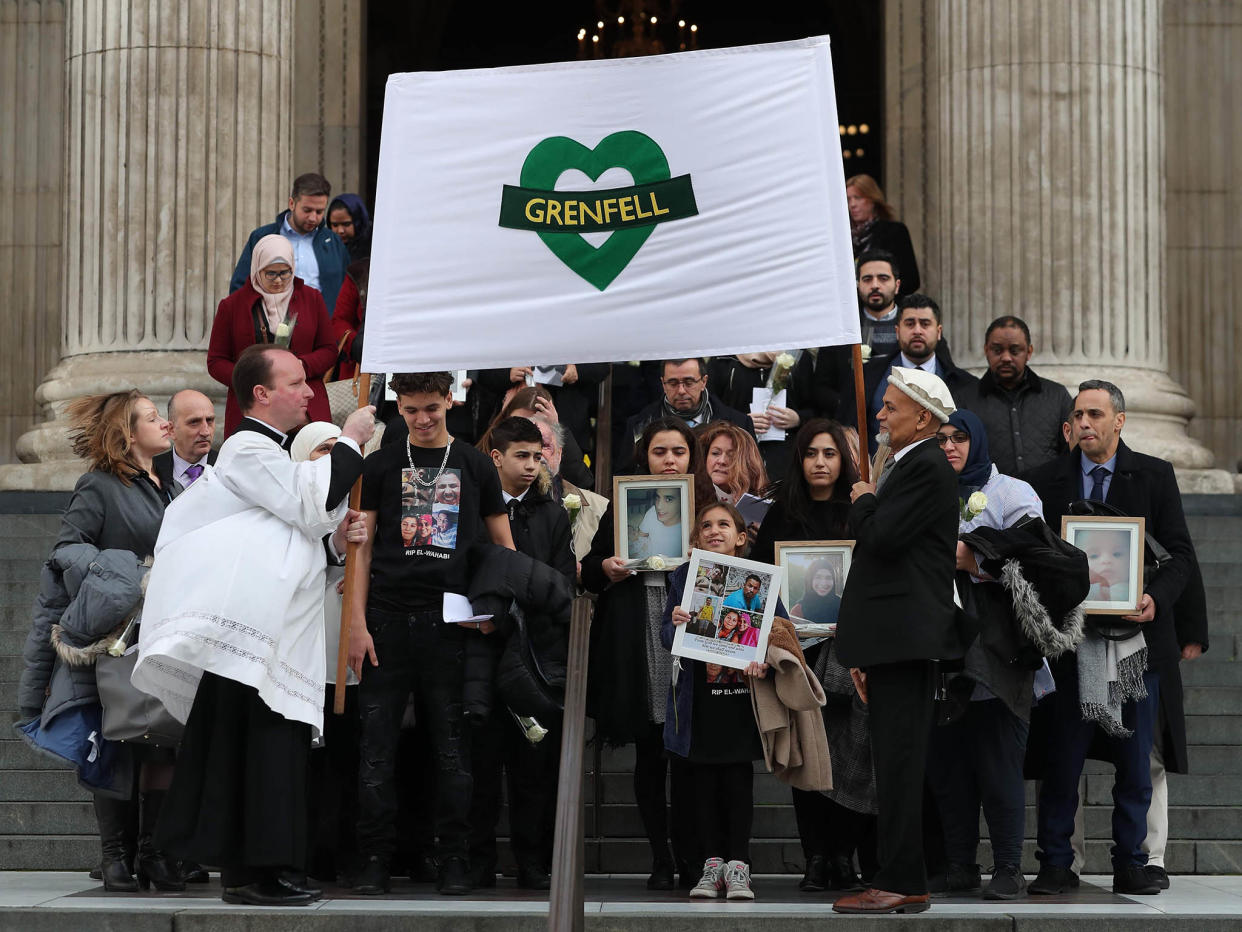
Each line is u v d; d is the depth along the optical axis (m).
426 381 7.08
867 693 6.58
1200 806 8.48
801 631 7.09
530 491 7.62
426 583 7.02
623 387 9.91
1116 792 7.24
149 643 6.33
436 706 7.00
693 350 6.98
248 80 12.38
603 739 7.40
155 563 6.52
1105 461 7.57
